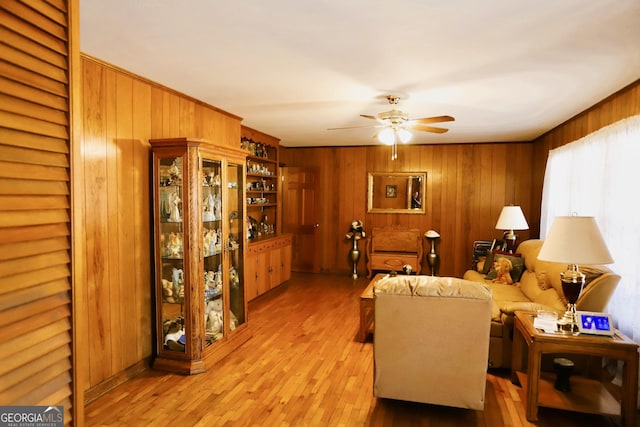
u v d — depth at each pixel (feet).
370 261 22.24
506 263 15.46
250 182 19.94
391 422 8.18
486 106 13.33
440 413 8.52
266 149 20.84
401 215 23.11
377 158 23.31
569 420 8.29
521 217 17.08
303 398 9.12
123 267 10.02
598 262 7.80
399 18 6.80
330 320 14.94
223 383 9.87
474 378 7.79
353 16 6.75
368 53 8.49
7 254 2.96
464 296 7.63
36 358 3.16
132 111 10.19
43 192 3.27
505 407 8.78
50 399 3.26
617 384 9.75
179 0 6.22
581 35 7.43
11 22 2.93
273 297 18.35
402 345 8.03
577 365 9.74
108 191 9.54
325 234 24.21
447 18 6.79
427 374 7.98
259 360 11.28
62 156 3.44
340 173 23.86
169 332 10.89
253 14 6.70
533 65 9.16
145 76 10.28
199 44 8.07
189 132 12.50
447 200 22.45
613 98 11.64
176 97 11.83
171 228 10.71
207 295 11.25
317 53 8.52
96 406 8.75
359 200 23.66
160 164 10.66
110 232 9.61
